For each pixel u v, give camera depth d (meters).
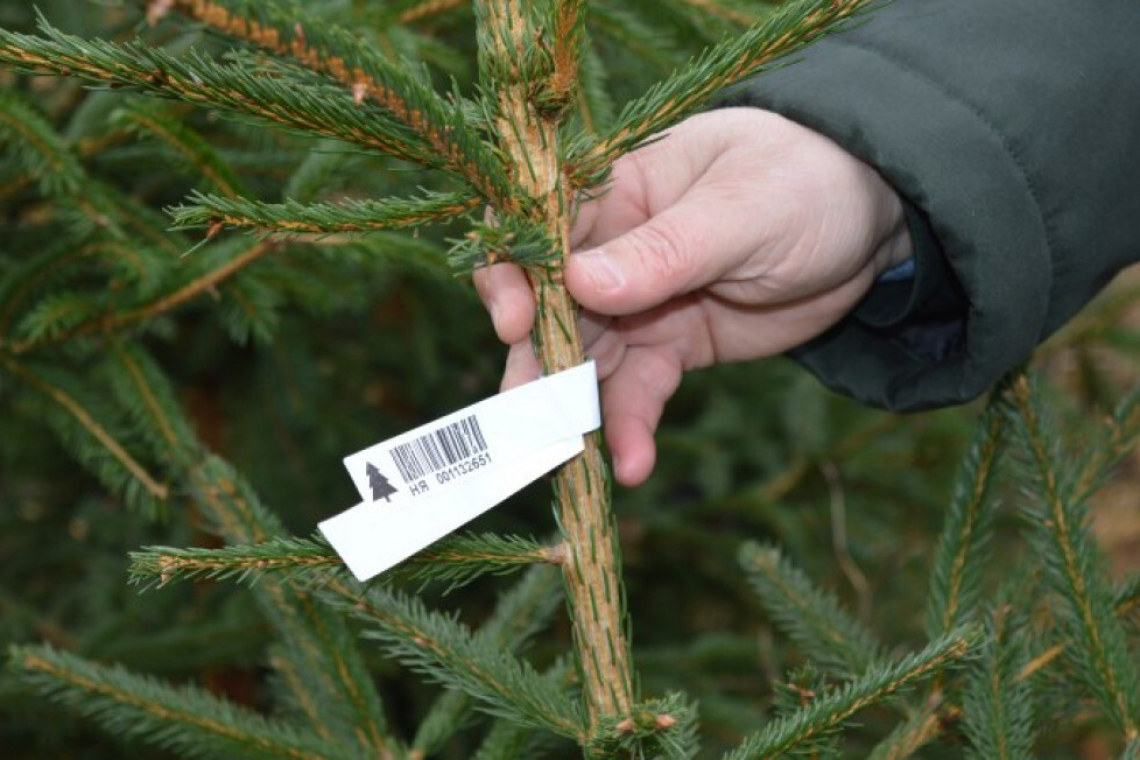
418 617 0.57
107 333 0.77
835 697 0.53
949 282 0.67
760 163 0.62
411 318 1.22
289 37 0.42
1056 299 0.65
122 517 1.23
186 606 1.17
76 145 0.77
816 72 0.62
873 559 1.29
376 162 0.71
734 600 1.39
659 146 0.65
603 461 0.53
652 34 0.75
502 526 1.34
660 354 0.71
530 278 0.53
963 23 0.62
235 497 0.66
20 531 1.27
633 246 0.58
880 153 0.60
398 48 0.74
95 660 0.98
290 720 0.68
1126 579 0.63
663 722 0.47
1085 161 0.62
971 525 0.64
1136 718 0.58
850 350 0.73
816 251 0.64
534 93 0.50
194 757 0.73
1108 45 0.62
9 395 0.91
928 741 0.62
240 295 0.76
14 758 1.10
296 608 0.64
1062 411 1.21
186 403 1.20
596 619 0.53
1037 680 0.62
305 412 1.16
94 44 0.45
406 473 0.50
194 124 0.85
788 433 1.37
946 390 0.67
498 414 0.51
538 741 0.64
